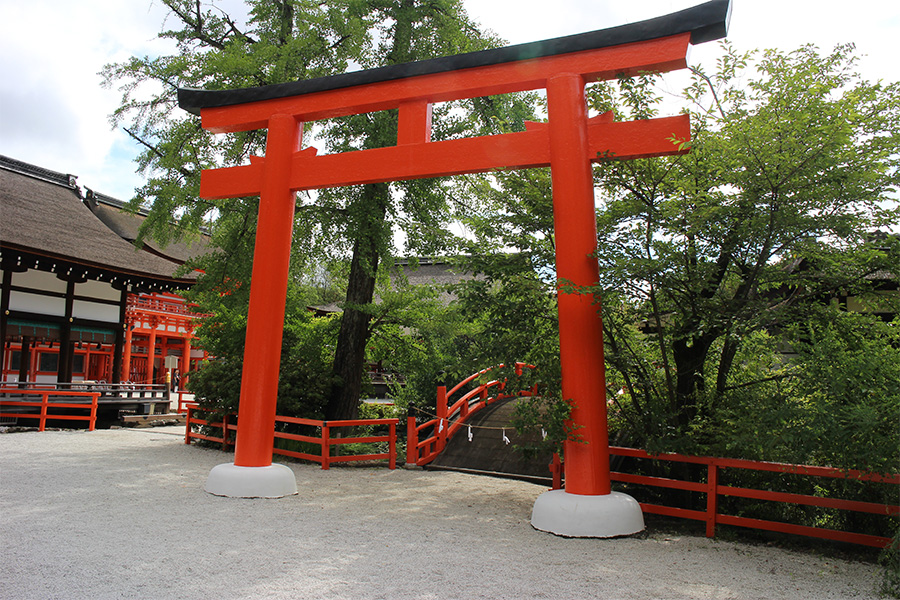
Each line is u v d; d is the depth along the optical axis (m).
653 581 4.40
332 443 9.73
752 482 6.51
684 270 6.33
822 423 4.87
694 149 6.10
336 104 7.66
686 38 5.96
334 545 5.17
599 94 7.16
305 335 13.16
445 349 12.66
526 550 5.15
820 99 5.58
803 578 4.58
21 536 5.10
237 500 6.93
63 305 17.02
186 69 11.48
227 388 11.56
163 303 29.33
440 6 12.47
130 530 5.43
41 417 14.27
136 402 17.36
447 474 9.52
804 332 6.07
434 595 3.96
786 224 5.66
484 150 6.82
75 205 21.08
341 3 12.16
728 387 6.67
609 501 5.72
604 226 6.61
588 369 5.96
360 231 11.48
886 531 5.50
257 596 3.84
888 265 5.58
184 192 11.60
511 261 7.25
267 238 7.68
